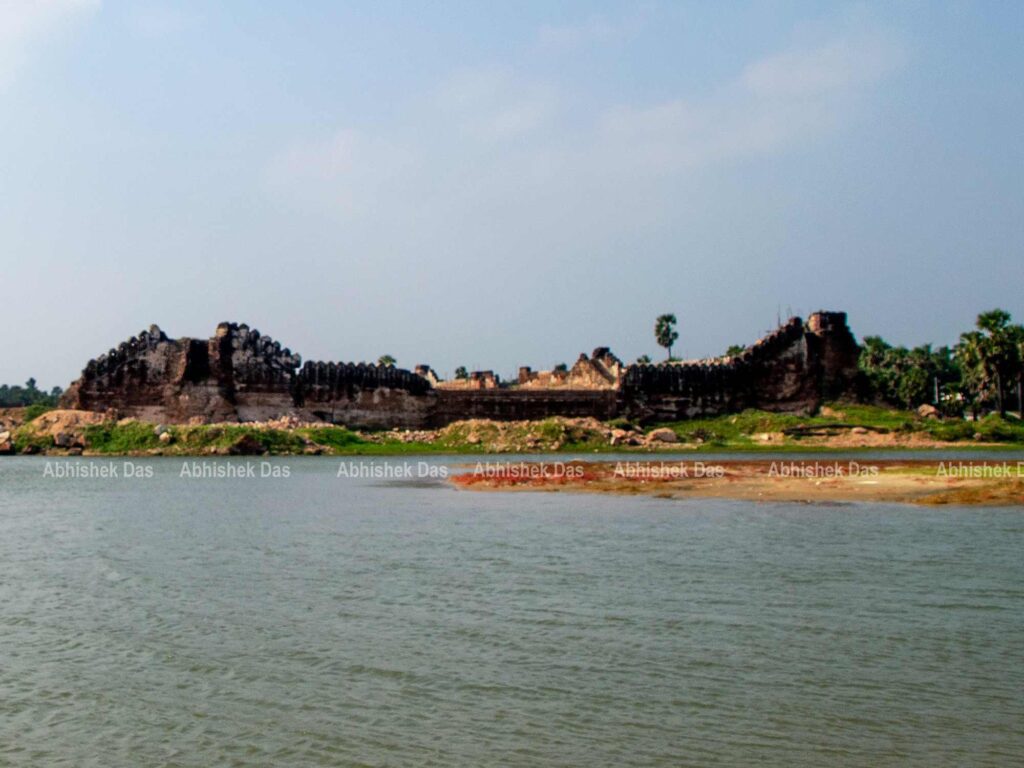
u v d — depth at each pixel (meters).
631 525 43.06
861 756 16.11
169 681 20.27
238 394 124.75
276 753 16.52
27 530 44.47
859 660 21.05
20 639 23.66
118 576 31.92
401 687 19.67
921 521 42.25
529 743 16.78
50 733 17.55
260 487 68.06
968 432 116.88
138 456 106.62
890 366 177.50
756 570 31.08
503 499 56.94
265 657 21.88
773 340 146.62
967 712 17.92
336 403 131.12
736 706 18.38
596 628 23.91
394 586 29.47
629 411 137.75
